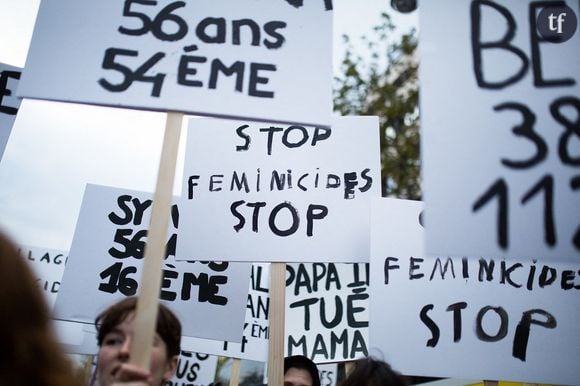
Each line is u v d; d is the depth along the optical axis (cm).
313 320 376
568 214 172
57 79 175
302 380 300
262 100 179
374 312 273
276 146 311
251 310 390
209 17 187
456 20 190
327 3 192
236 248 290
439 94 182
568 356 257
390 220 289
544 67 186
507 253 169
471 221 171
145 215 333
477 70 185
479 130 179
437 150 177
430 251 168
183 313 311
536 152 178
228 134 314
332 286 380
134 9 186
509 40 189
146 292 144
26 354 88
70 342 382
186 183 305
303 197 299
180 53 181
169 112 174
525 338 261
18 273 92
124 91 175
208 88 178
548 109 182
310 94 181
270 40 186
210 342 382
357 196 299
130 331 176
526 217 171
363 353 358
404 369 263
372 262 281
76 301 311
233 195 301
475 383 425
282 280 282
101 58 178
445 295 274
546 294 269
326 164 305
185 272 319
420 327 270
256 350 385
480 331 266
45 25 180
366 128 312
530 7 192
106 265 320
